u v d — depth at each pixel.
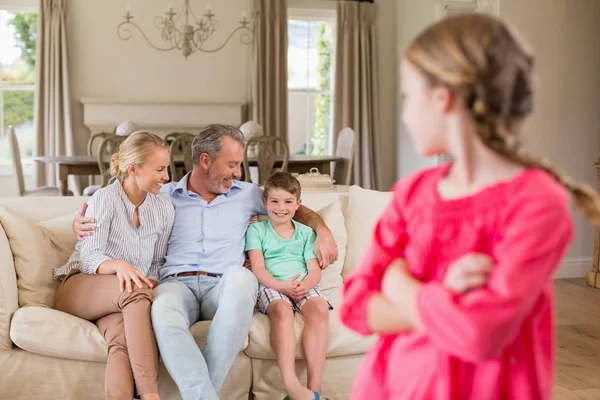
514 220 0.84
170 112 6.71
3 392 2.27
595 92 5.17
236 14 6.94
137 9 6.77
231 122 6.86
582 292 4.71
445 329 0.82
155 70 6.86
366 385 1.02
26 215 2.72
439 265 0.92
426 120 0.86
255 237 2.61
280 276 2.53
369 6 7.12
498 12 4.96
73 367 2.29
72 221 2.69
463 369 0.90
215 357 2.21
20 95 6.91
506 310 0.79
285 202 2.59
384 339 1.03
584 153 5.18
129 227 2.44
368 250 1.05
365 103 7.12
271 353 2.34
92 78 6.74
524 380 0.88
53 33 6.50
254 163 5.33
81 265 2.38
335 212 2.91
